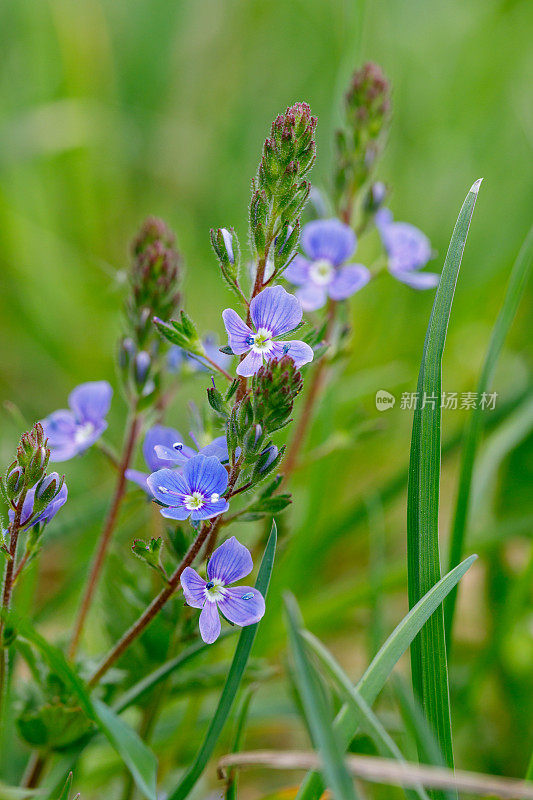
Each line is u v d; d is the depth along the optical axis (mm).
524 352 643
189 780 427
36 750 449
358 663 532
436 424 432
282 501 426
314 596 518
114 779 483
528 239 467
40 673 444
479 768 495
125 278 478
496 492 550
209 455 422
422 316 685
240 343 417
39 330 681
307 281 464
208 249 747
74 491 579
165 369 471
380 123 481
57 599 495
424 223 777
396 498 519
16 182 750
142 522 513
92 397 458
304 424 486
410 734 429
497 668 502
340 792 401
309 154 426
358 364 678
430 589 427
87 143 758
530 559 489
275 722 502
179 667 441
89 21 799
